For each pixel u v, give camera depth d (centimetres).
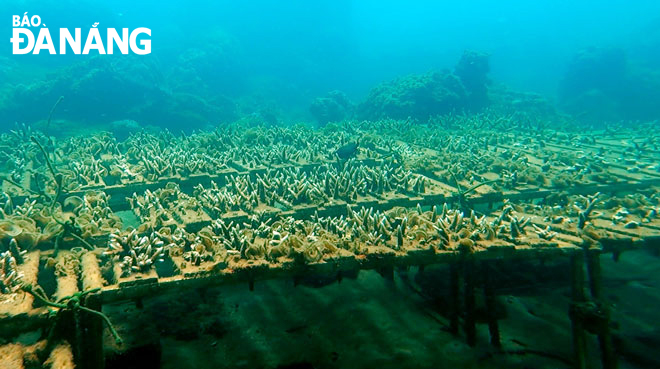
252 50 4412
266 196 689
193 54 3294
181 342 544
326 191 719
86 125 1817
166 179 774
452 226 563
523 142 1319
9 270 407
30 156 912
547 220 655
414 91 2055
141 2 4344
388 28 7575
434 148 1221
